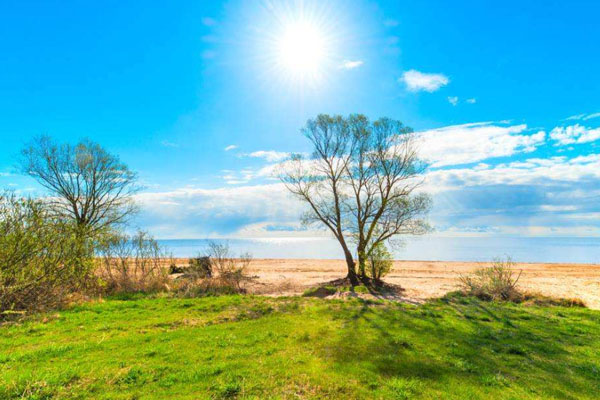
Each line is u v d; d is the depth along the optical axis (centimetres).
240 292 1900
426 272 2933
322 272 2911
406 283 2266
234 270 2064
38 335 930
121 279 1848
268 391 616
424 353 842
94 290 1645
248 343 893
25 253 1188
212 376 673
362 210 2402
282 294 1875
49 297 1278
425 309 1385
